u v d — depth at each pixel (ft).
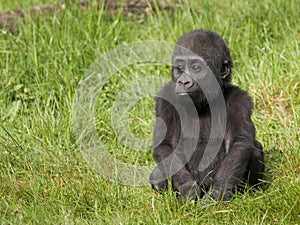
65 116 36.78
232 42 43.45
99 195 29.53
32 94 39.86
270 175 31.76
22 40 43.80
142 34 45.93
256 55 43.19
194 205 28.45
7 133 33.86
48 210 28.53
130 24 47.91
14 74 40.83
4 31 44.47
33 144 34.06
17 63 41.93
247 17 46.37
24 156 32.94
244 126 30.32
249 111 30.71
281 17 46.11
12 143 34.22
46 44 42.65
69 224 26.99
